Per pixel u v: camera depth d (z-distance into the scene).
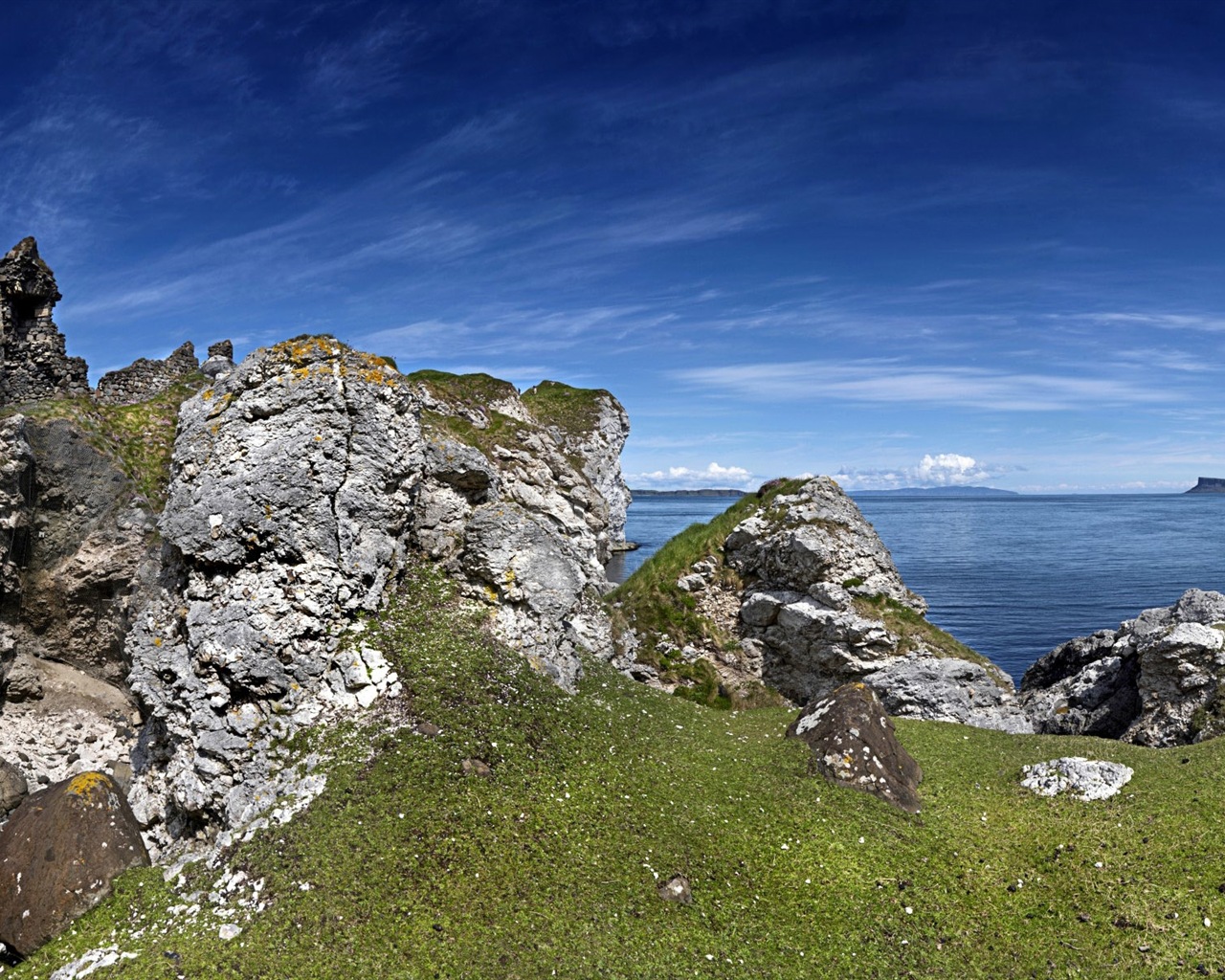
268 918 14.58
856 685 23.81
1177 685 27.91
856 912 16.44
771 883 17.22
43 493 33.28
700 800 19.94
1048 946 15.56
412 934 14.41
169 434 38.50
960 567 122.50
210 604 20.98
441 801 17.33
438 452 26.44
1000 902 16.92
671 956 14.69
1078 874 17.56
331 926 14.37
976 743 25.75
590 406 97.06
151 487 36.12
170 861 18.36
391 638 21.34
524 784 18.56
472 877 15.77
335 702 19.95
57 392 37.66
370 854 15.83
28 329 40.69
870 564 35.75
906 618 34.38
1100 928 15.89
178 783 20.14
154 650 21.75
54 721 32.25
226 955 13.89
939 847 18.83
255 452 21.59
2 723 31.69
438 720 19.30
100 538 34.28
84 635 34.41
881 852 18.36
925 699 32.12
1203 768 21.48
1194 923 15.64
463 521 26.00
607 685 26.69
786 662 35.56
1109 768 21.41
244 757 19.48
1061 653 36.41
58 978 14.20
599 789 19.19
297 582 21.02
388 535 23.14
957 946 15.66
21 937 15.55
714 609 37.31
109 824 17.25
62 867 16.12
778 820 19.31
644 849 17.50
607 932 15.05
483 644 22.70
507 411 66.81
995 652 61.88
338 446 22.20
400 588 23.44
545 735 20.56
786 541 35.47
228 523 20.97
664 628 37.06
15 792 25.88
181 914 15.34
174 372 49.97
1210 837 18.11
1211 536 190.62
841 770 21.30
